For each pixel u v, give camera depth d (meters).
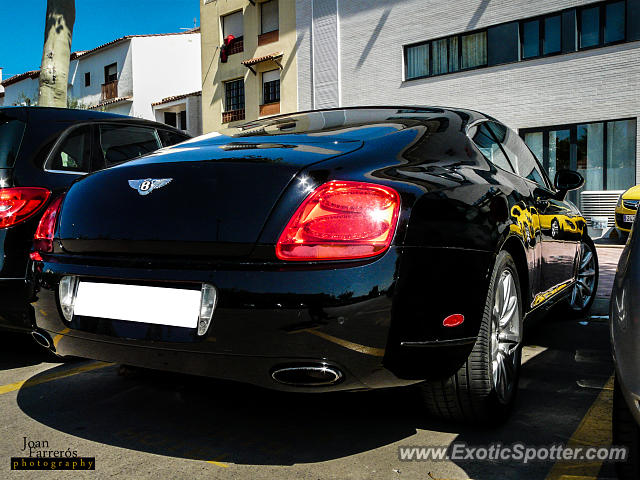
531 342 3.73
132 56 28.84
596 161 13.30
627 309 1.58
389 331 1.81
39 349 3.69
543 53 13.92
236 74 21.45
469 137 2.67
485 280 2.09
